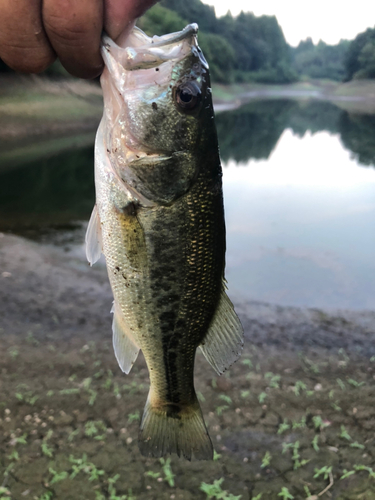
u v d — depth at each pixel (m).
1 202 1.34
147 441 0.25
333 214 1.26
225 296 0.24
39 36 0.17
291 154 2.39
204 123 0.21
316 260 0.93
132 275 0.23
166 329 0.24
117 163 0.21
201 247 0.22
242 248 0.99
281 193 1.49
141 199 0.21
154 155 0.21
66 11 0.16
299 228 1.13
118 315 0.24
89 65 0.18
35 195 1.45
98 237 0.23
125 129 0.21
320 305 0.74
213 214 0.22
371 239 1.06
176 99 0.21
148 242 0.22
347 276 0.85
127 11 0.17
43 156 2.07
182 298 0.23
